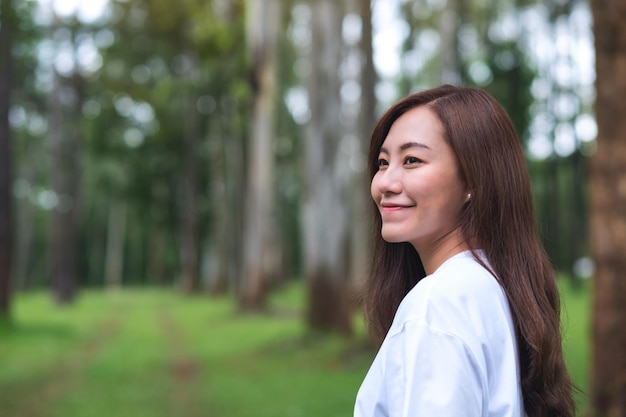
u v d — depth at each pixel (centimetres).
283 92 3503
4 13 1329
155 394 1037
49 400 1005
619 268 619
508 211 146
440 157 145
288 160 3909
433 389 123
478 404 125
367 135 1294
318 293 1533
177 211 4091
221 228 3700
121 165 3934
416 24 2569
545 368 143
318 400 945
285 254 4619
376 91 1300
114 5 2886
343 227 1533
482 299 135
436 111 147
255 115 2305
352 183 2573
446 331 127
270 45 2223
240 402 953
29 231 4734
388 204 149
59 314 2684
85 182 4731
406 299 136
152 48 3033
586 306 2058
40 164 4709
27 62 2977
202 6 2412
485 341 131
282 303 2906
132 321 2419
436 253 150
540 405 145
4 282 1886
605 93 629
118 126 3534
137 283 6050
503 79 1928
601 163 630
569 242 3200
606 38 624
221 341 1722
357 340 1378
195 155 3550
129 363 1384
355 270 2033
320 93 1558
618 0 618
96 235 5684
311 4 1562
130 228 5544
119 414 898
